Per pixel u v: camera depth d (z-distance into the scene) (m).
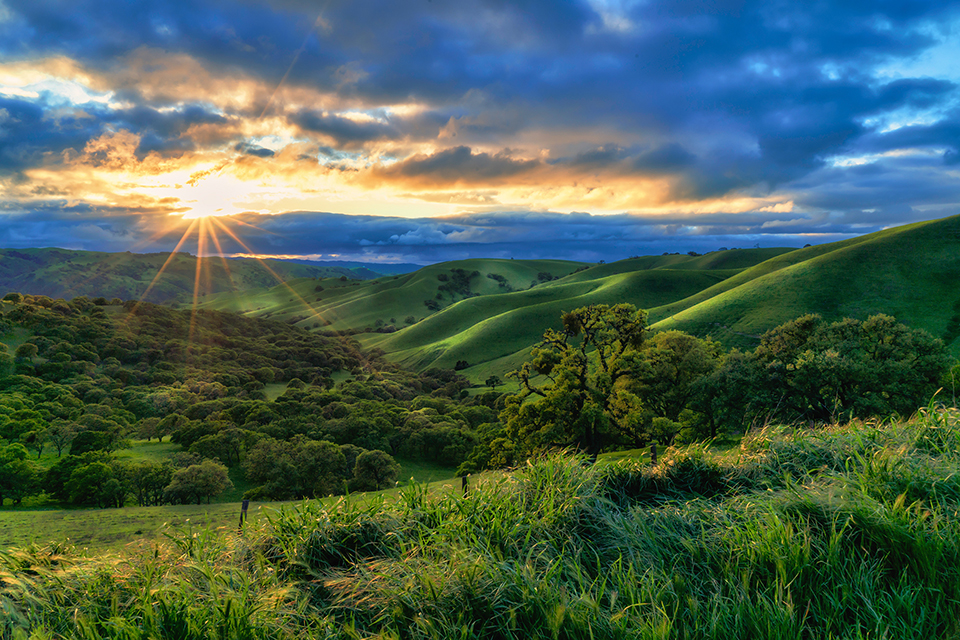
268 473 63.00
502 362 152.88
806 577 3.32
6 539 22.56
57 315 151.62
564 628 2.95
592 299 185.62
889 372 35.94
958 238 101.50
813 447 5.44
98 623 3.10
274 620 3.18
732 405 40.38
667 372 48.88
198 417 95.19
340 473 66.75
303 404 101.12
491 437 72.25
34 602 3.38
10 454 58.84
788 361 39.91
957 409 5.79
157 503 59.25
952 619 2.95
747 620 2.94
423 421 90.56
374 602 3.31
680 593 3.30
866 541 3.65
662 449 34.69
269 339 190.75
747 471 5.34
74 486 55.44
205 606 3.16
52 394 103.88
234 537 4.39
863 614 3.02
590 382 44.25
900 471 4.43
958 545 3.38
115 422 85.50
